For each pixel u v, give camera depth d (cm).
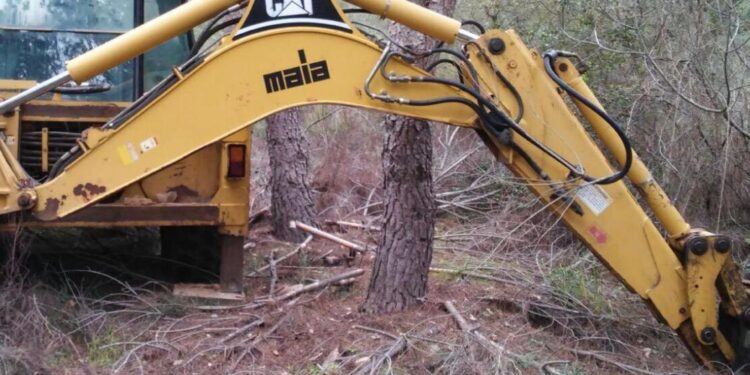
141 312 534
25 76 590
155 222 552
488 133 443
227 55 436
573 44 845
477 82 446
